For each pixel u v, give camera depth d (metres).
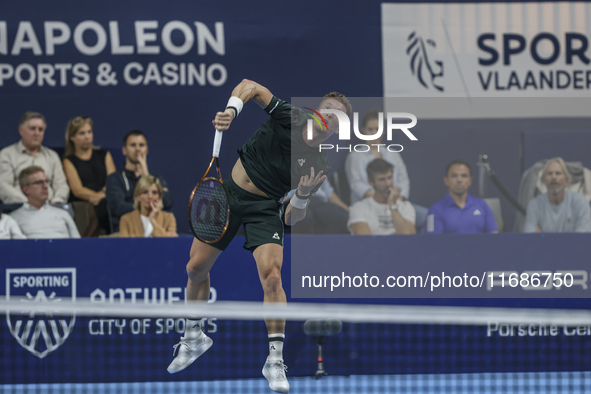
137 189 16.23
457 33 16.83
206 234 10.38
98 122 16.33
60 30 16.33
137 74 16.44
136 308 9.20
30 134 16.12
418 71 16.86
